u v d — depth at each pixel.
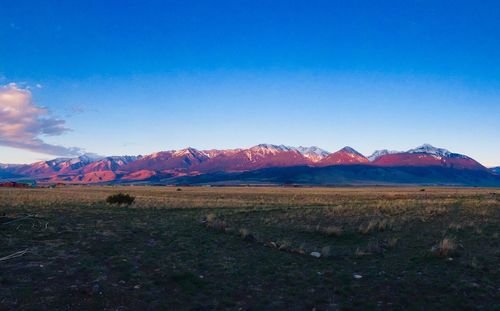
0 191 74.12
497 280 13.56
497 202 47.12
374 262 16.48
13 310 10.13
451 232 23.56
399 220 29.75
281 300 11.85
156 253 17.64
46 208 35.91
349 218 31.72
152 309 10.84
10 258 15.35
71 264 14.93
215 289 12.74
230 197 70.12
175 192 94.88
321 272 14.91
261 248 19.44
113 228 24.55
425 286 13.02
